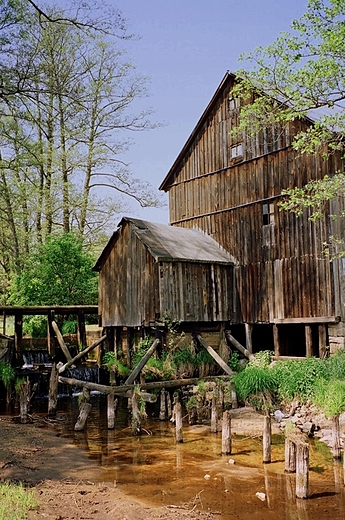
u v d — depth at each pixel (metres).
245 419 14.00
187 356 17.33
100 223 32.06
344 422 12.38
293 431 10.74
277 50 13.23
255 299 18.28
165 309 17.33
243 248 18.89
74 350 22.14
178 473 9.80
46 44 20.03
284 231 17.45
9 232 31.92
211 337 19.06
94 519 7.39
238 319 18.81
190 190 21.48
